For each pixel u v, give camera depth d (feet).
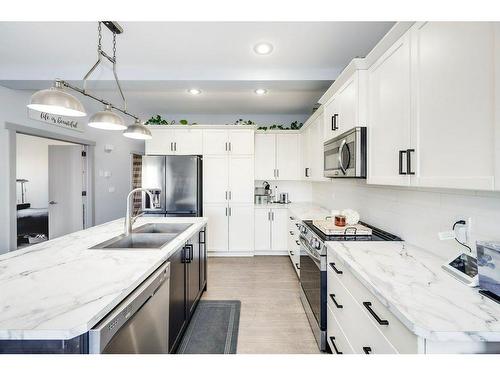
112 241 6.15
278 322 7.54
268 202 15.56
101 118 6.43
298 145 14.92
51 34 7.07
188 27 6.67
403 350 2.85
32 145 18.45
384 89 5.18
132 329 3.59
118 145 17.42
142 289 3.87
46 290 3.35
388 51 4.99
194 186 12.94
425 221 5.14
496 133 2.66
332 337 5.50
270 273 11.55
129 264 4.37
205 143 13.91
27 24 6.58
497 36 2.64
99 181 15.60
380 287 3.40
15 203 10.10
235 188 13.99
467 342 2.56
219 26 6.65
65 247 5.42
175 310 5.76
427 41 3.83
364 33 6.96
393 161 4.82
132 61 8.67
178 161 12.91
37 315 2.78
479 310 2.81
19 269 4.11
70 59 8.59
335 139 7.52
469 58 3.02
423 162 3.94
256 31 6.88
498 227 3.60
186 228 7.68
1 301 3.07
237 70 9.19
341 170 6.87
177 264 5.92
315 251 6.37
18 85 9.59
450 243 4.49
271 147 14.94
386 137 5.10
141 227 7.78
